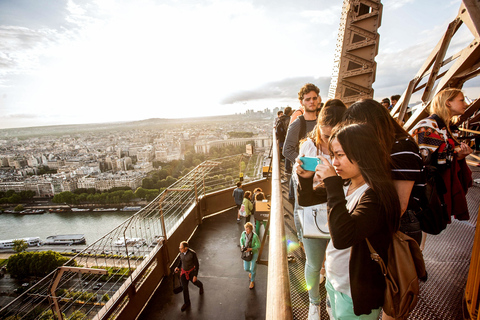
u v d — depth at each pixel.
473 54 1.61
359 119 0.89
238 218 7.39
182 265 4.45
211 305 4.51
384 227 0.80
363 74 4.16
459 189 1.60
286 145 2.40
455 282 1.81
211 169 8.15
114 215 63.38
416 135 1.52
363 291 0.85
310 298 1.56
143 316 4.39
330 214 0.78
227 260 5.72
